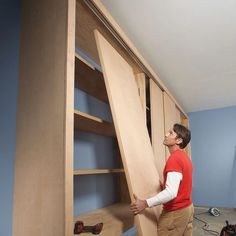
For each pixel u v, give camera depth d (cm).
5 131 127
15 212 118
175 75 338
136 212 141
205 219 396
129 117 176
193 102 482
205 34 233
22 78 134
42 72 126
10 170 124
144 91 254
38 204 112
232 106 514
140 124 200
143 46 255
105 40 177
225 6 193
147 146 201
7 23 138
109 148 247
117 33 183
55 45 125
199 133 541
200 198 515
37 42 133
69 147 110
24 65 135
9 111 129
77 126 182
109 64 168
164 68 314
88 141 213
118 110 158
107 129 199
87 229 142
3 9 137
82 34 182
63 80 117
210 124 532
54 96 118
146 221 153
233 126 509
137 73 260
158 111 284
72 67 120
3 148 125
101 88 205
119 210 208
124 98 178
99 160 226
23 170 121
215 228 340
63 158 108
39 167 116
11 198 121
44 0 136
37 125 121
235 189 487
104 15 161
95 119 153
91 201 207
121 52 212
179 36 236
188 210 164
